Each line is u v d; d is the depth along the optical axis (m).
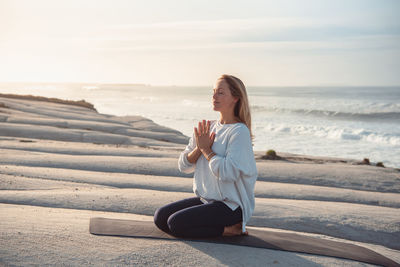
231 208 3.73
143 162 11.46
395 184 10.44
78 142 17.72
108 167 10.82
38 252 3.40
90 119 27.12
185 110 61.19
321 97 89.75
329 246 4.16
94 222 4.38
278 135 32.53
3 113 23.66
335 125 40.03
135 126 27.47
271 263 3.51
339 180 10.68
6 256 3.26
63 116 26.75
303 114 53.25
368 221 6.00
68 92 145.62
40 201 6.19
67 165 10.76
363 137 30.42
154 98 105.25
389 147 26.55
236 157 3.52
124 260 3.37
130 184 8.64
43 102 36.12
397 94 98.06
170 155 13.65
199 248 3.71
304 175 11.04
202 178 3.87
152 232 4.05
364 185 10.34
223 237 4.04
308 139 30.36
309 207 6.69
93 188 7.81
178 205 4.01
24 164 10.55
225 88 3.73
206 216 3.69
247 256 3.61
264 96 99.81
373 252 4.16
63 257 3.35
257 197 8.33
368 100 75.62
